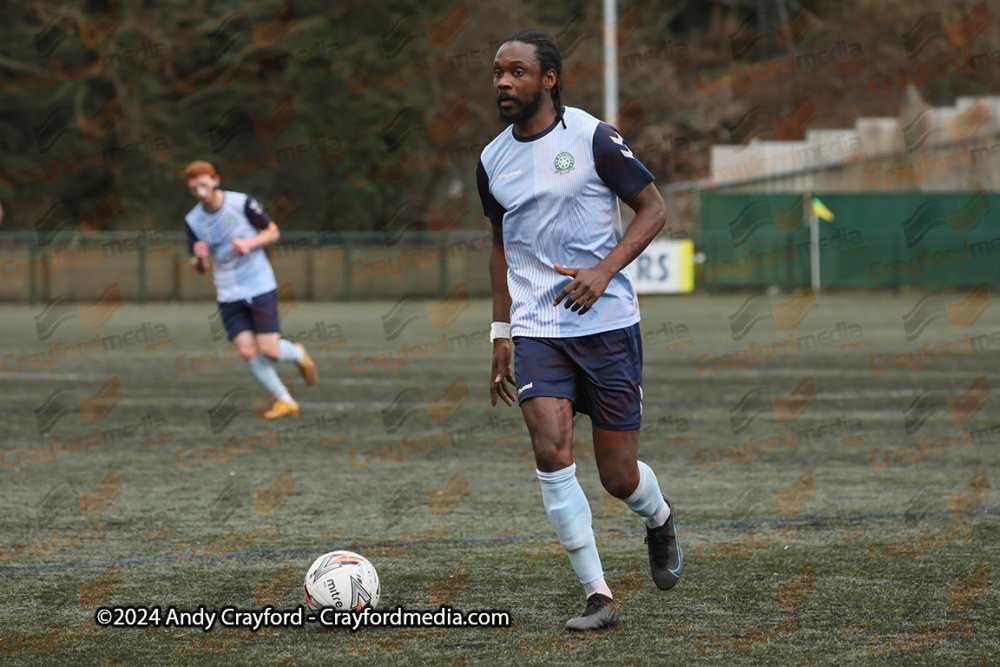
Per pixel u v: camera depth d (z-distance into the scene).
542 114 15.30
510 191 15.40
